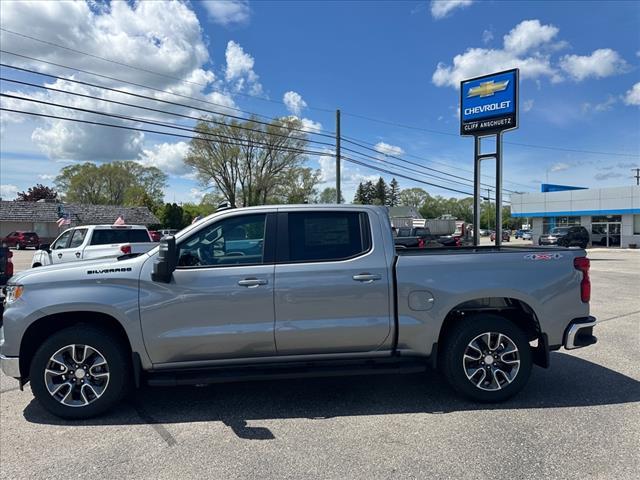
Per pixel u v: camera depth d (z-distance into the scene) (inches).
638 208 1376.7
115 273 168.1
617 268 770.8
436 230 2103.8
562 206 1549.0
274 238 176.2
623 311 365.7
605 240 1478.8
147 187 2945.4
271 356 173.0
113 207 2293.3
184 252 173.0
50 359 166.1
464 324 177.0
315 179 1963.6
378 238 178.5
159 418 168.7
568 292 180.7
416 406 175.9
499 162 668.1
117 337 172.1
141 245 451.5
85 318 175.2
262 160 1879.9
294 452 141.1
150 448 145.5
